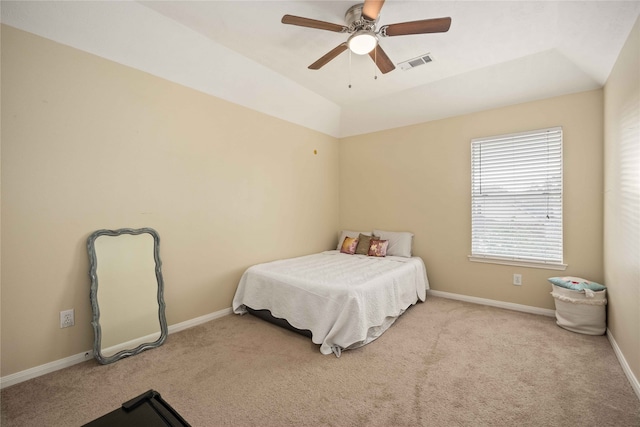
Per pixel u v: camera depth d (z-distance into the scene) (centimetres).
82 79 219
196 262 293
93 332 225
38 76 200
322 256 400
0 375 188
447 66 302
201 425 156
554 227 310
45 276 205
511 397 177
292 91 355
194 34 247
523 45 262
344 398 178
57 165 209
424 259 399
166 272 270
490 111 347
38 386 190
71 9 198
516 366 212
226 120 320
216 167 311
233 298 326
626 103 201
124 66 242
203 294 299
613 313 240
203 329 282
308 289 261
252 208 348
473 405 170
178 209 279
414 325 291
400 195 420
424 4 208
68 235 215
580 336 261
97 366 215
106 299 227
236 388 188
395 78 331
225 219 319
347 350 239
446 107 365
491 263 349
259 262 356
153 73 259
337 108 425
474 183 360
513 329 278
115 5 207
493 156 346
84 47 219
